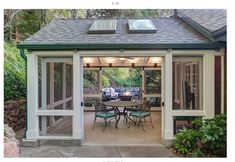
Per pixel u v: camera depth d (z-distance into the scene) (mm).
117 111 8336
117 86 15477
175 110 5629
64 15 12438
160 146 5555
